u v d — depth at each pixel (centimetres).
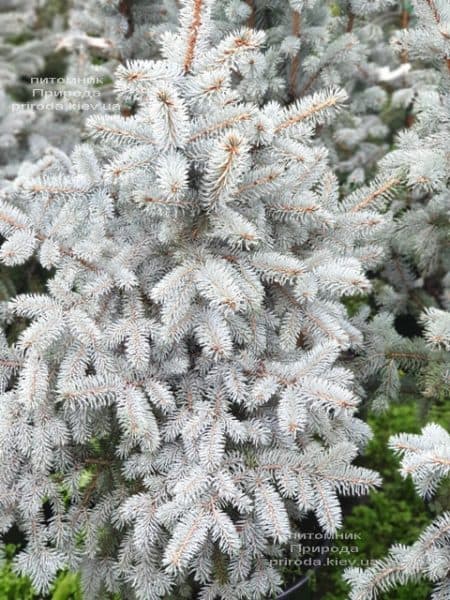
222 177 67
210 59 71
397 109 142
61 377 73
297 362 76
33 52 178
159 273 81
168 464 76
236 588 78
